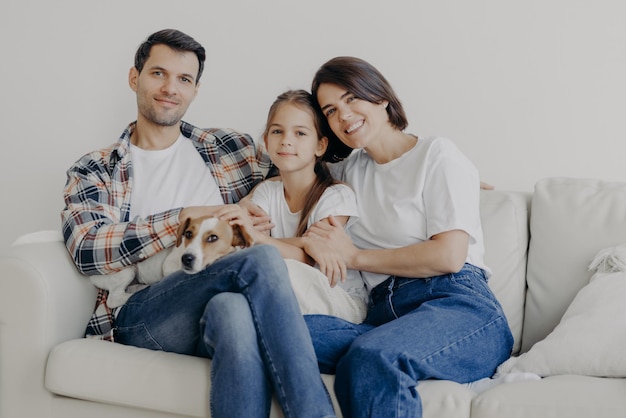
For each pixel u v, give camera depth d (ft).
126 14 8.37
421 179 5.99
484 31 7.73
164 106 6.70
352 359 4.99
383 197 6.23
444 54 7.84
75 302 5.93
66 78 8.48
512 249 6.73
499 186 7.84
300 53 8.15
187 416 5.22
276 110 6.35
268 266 5.12
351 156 6.77
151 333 5.62
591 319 5.63
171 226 5.90
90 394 5.37
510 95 7.73
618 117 7.50
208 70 8.36
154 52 6.69
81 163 6.61
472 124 7.84
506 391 4.96
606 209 6.54
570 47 7.56
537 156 7.72
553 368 5.48
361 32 8.00
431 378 5.21
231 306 4.99
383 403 4.83
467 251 5.88
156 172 6.84
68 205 6.31
